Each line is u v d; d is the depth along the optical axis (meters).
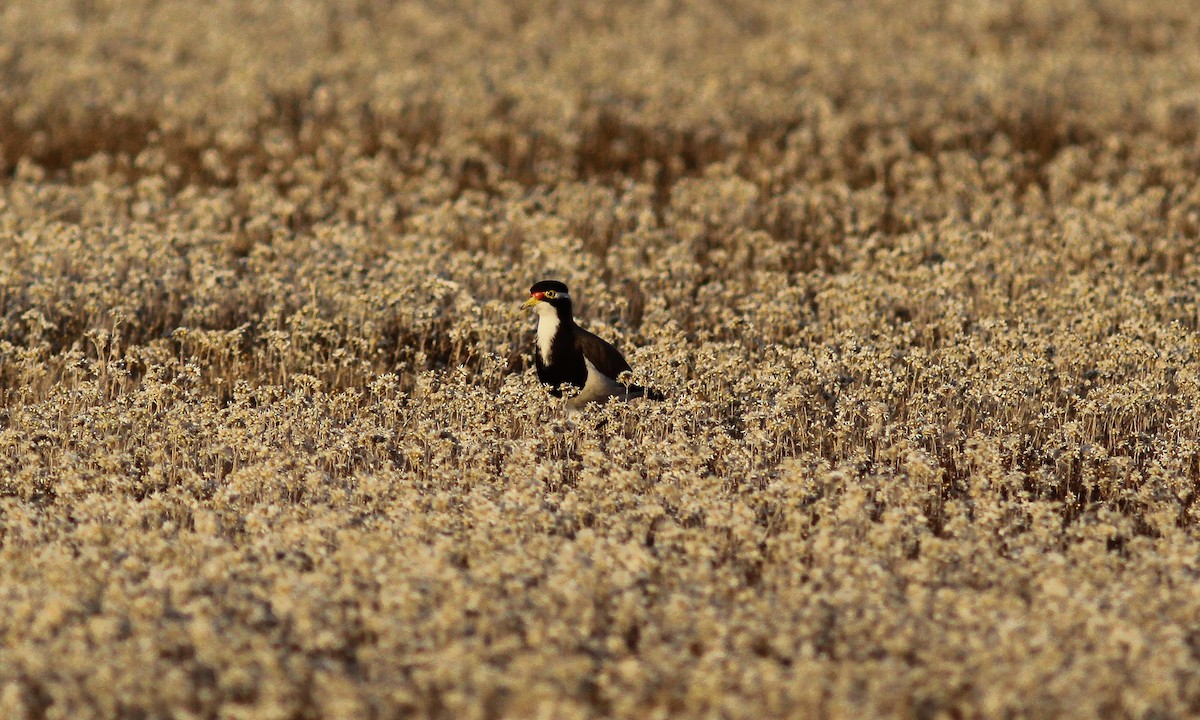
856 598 24.38
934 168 73.81
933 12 123.69
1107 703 21.53
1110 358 40.06
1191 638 24.48
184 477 31.58
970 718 21.62
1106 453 34.31
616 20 119.44
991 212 62.50
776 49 106.81
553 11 122.94
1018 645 22.03
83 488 30.23
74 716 20.48
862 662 22.62
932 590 26.08
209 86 87.25
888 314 46.44
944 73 95.81
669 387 38.22
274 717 20.38
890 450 32.84
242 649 22.09
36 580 24.84
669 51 105.81
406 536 27.45
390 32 109.69
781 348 40.94
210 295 47.03
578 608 23.69
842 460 34.47
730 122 81.88
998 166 69.94
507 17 117.25
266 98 86.00
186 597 23.88
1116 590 24.56
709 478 30.55
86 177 68.75
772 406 36.94
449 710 21.36
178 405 34.91
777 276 49.59
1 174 69.06
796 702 20.86
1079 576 25.67
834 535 28.73
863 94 90.62
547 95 85.62
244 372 42.03
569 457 35.22
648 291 50.56
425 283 45.78
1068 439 34.31
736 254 55.75
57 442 34.75
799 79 94.88
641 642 22.92
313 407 35.78
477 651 22.00
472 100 85.25
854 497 28.66
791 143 78.06
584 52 102.06
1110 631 22.98
